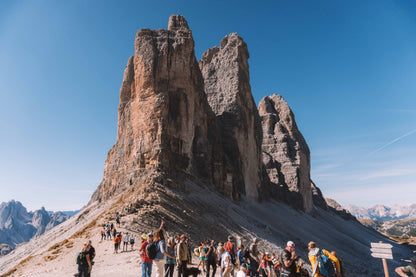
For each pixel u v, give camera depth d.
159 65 64.44
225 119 94.25
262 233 56.88
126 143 72.81
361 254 84.44
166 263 11.26
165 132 59.53
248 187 90.81
